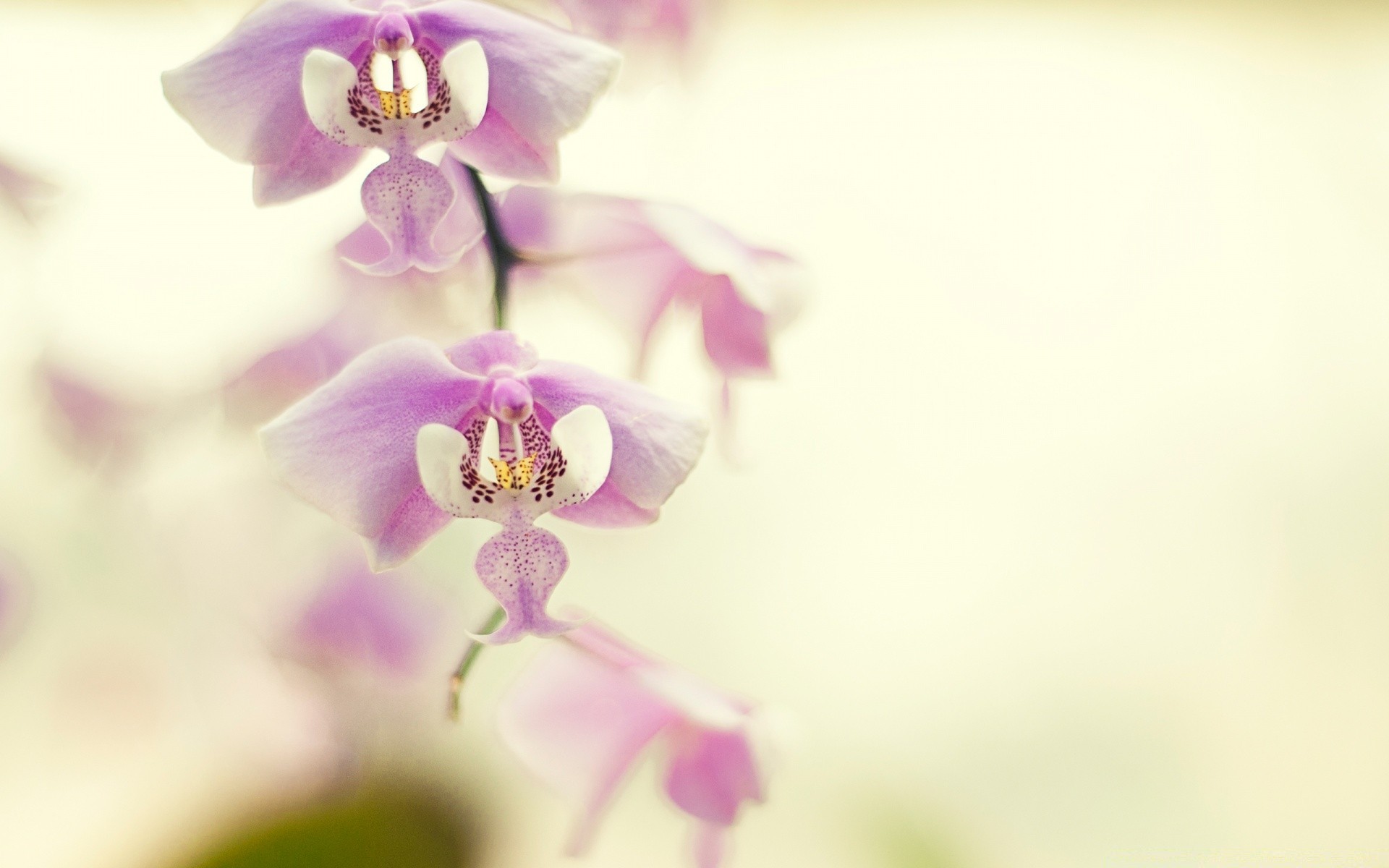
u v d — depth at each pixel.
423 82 0.56
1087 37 2.06
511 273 0.59
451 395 0.56
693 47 0.61
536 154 0.56
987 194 1.75
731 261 0.57
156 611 0.63
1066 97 1.93
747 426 1.31
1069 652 1.24
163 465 0.62
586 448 0.56
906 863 0.97
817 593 1.23
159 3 1.36
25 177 0.62
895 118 1.86
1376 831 1.10
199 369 0.61
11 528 0.63
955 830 1.02
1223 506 1.42
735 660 1.12
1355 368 1.56
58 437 0.62
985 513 1.37
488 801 0.68
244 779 0.63
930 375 1.52
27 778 0.72
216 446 0.61
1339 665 1.27
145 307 0.70
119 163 1.00
